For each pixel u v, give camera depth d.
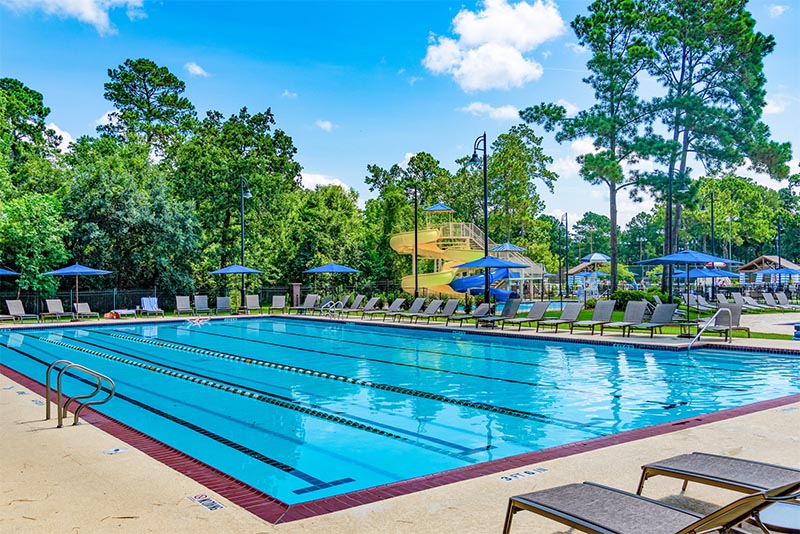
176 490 4.29
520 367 11.66
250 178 32.94
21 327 20.83
